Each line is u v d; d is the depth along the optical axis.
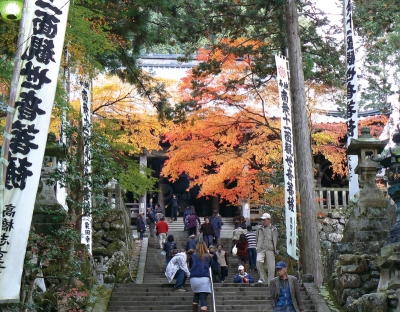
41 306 12.94
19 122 9.72
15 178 9.53
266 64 22.39
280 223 21.75
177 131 25.78
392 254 11.43
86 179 15.34
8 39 13.77
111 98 25.33
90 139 16.20
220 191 27.44
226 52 22.20
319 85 23.48
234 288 15.94
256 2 21.42
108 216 22.84
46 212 13.93
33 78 9.88
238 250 20.59
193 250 17.12
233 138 25.20
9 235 9.34
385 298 11.52
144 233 29.70
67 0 10.29
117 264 20.31
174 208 33.81
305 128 19.45
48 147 15.17
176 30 20.86
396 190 11.75
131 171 20.67
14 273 9.26
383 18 22.17
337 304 14.08
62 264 13.77
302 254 18.95
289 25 20.05
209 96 23.22
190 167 26.36
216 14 21.36
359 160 15.45
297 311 11.29
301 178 19.14
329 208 25.61
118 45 19.44
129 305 14.78
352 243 14.80
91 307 13.92
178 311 14.43
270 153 24.58
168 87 27.53
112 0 18.47
